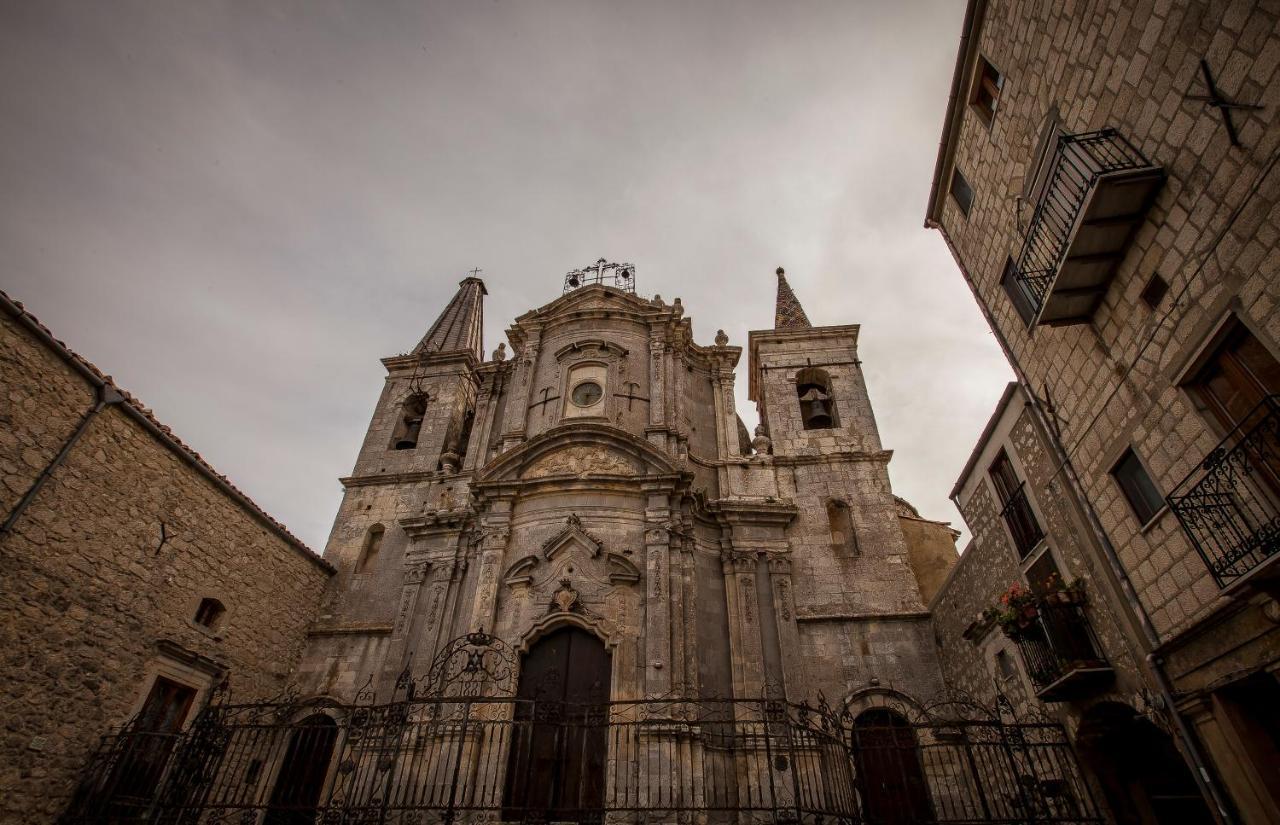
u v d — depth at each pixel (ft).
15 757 38.24
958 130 51.21
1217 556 28.76
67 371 42.98
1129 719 38.17
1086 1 34.60
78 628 42.73
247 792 55.01
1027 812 39.40
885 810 52.80
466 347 104.42
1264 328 25.38
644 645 55.62
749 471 73.31
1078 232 32.12
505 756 51.65
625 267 92.48
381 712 54.39
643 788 48.34
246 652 58.39
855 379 81.71
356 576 72.43
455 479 77.51
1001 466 49.93
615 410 73.31
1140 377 33.09
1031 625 40.70
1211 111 27.37
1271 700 29.01
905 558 66.95
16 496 39.24
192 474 53.42
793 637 61.41
